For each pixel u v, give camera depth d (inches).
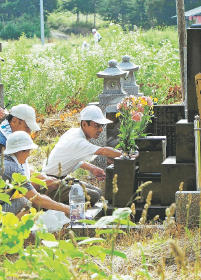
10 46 1112.2
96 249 233.5
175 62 966.4
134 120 407.2
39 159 586.2
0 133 395.5
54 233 358.9
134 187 408.5
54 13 3998.5
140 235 356.5
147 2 3686.0
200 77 366.0
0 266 247.6
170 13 3659.0
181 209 366.0
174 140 474.6
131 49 1020.5
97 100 853.8
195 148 388.8
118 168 405.1
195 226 364.5
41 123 695.7
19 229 220.8
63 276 223.0
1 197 244.8
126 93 568.7
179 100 790.5
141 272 253.0
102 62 934.4
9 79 876.6
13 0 3934.5
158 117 477.1
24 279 226.1
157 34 1668.3
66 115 703.1
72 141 437.4
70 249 226.8
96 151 434.9
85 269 232.2
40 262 224.4
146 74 938.1
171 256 315.9
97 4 3986.2
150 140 408.8
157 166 408.2
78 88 866.1
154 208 398.6
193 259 313.7
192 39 407.5
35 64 964.0
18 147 355.6
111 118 500.7
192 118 404.5
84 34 3811.5
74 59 992.2
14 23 3745.1
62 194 410.0
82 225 362.0
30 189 358.6
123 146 413.7
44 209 386.3
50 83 877.2
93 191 422.0
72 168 439.8
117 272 306.8
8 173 348.5
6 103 837.8
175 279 292.2
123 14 3772.1
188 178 398.9
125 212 224.4
